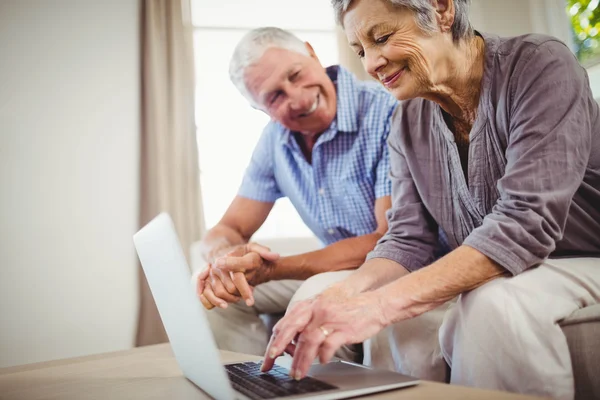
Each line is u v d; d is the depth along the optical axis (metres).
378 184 1.61
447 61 0.94
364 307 0.73
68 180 2.65
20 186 2.58
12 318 2.51
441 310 0.97
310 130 1.73
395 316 0.75
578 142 0.82
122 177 2.73
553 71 0.86
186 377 0.77
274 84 1.72
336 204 1.75
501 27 1.94
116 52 2.79
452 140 1.02
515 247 0.77
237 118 2.81
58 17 2.73
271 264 1.36
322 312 0.71
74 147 2.68
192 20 2.81
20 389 0.78
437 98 1.00
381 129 1.62
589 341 0.73
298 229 2.68
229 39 2.83
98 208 2.68
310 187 1.80
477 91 0.98
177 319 0.67
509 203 0.81
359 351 1.16
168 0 2.78
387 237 1.10
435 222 1.14
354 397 0.55
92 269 2.64
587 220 0.91
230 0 2.84
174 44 2.76
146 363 0.95
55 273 2.59
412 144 1.11
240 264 1.24
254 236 2.63
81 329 2.60
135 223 2.72
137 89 2.80
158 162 2.69
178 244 0.61
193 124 2.75
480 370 0.70
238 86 1.82
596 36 1.76
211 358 0.56
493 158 0.95
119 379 0.80
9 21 2.65
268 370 0.70
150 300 2.67
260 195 1.94
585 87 0.87
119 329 2.65
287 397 0.54
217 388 0.57
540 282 0.74
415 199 1.12
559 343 0.68
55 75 2.69
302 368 0.64
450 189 1.05
